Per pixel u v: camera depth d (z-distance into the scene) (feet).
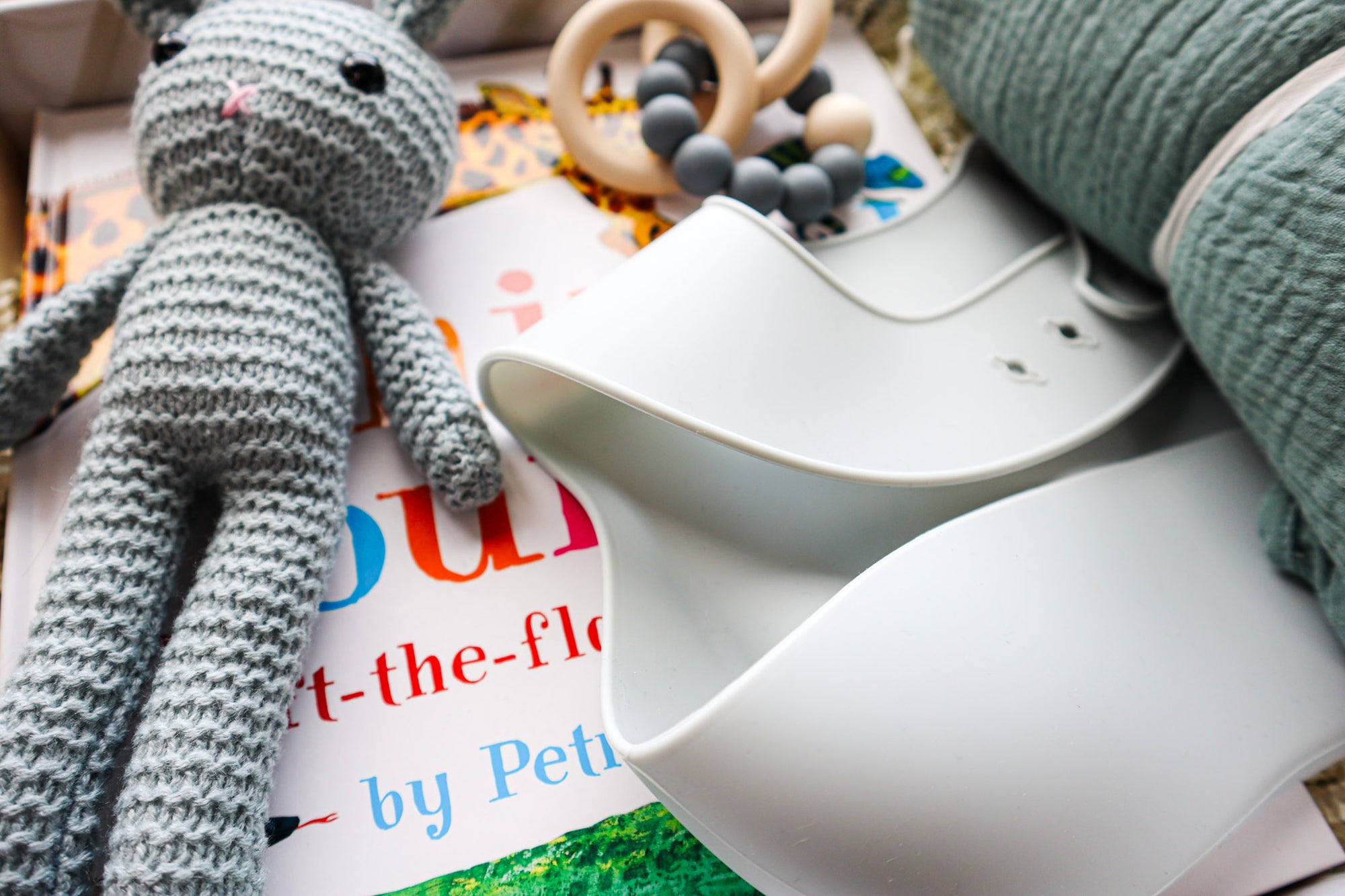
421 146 0.89
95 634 0.78
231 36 0.86
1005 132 0.96
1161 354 0.93
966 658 0.76
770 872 0.75
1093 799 0.75
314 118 0.85
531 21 1.13
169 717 0.75
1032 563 0.80
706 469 0.90
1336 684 0.80
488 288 1.01
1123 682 0.77
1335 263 0.74
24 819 0.73
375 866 0.81
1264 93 0.79
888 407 0.85
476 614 0.88
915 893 0.74
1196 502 0.85
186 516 0.83
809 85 1.08
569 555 0.90
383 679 0.86
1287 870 0.82
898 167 1.09
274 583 0.79
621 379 0.80
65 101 1.08
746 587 0.86
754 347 0.83
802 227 1.05
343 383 0.85
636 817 0.83
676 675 0.83
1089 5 0.86
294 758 0.83
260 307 0.83
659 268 0.85
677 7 1.01
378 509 0.91
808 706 0.73
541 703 0.86
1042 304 0.94
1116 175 0.87
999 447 0.85
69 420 0.93
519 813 0.83
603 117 1.11
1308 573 0.81
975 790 0.73
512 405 0.91
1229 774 0.77
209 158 0.85
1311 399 0.75
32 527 0.90
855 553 0.87
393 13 0.92
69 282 0.99
